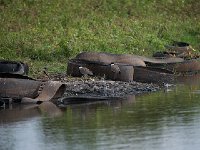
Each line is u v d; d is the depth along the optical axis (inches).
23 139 2126.0
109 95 2674.7
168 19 4168.3
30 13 3794.3
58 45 3329.2
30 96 2551.7
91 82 2792.8
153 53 3476.9
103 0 4138.8
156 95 2689.5
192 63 3243.1
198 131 2169.0
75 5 4005.9
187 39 3912.4
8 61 2807.6
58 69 3053.6
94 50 3373.5
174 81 3019.2
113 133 2161.7
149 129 2198.6
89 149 2018.9
